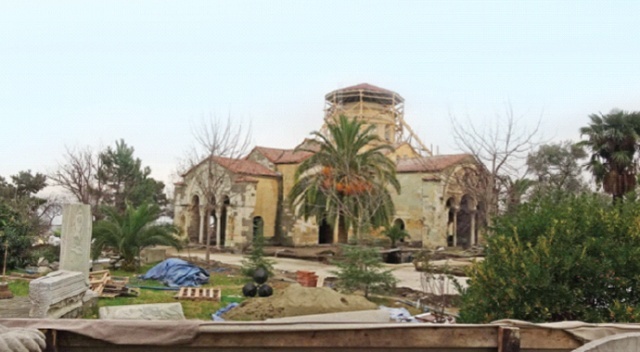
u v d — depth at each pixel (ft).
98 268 76.89
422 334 12.96
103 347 12.42
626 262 22.88
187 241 130.62
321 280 72.43
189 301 51.11
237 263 98.32
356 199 105.70
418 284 69.77
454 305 49.03
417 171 144.46
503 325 13.24
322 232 154.61
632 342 10.16
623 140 91.66
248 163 149.59
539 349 13.53
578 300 22.89
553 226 24.71
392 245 118.52
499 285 24.03
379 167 109.50
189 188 148.05
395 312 44.04
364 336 12.80
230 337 12.61
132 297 52.39
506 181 87.45
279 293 44.34
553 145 144.15
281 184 149.18
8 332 9.96
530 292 23.08
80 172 131.75
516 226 26.63
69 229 44.21
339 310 40.34
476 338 13.08
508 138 104.53
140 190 150.10
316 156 110.52
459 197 146.72
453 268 78.64
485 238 27.96
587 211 25.86
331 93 188.03
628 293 22.72
